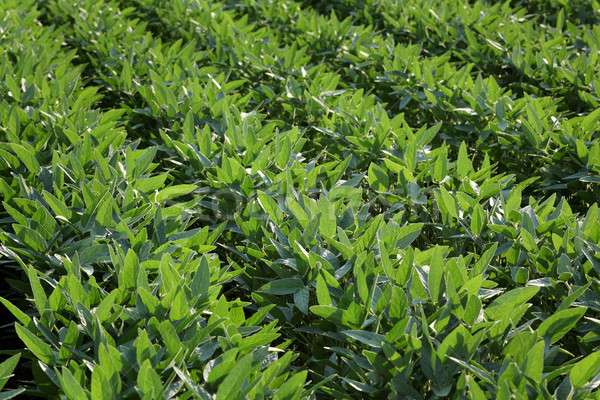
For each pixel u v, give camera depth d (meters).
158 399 1.65
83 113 3.46
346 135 3.51
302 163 3.65
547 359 1.92
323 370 2.27
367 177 3.03
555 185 3.33
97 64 4.86
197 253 2.55
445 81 4.22
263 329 2.08
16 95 3.72
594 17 6.03
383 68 4.80
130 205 2.65
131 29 5.43
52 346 2.02
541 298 2.43
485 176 3.06
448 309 1.92
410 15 5.82
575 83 4.21
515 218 2.64
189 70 4.43
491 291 2.14
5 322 3.18
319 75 4.26
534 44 5.11
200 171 3.15
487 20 5.45
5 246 2.37
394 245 2.35
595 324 2.20
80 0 6.04
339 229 2.33
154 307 1.99
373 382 1.91
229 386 1.62
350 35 5.34
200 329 2.03
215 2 6.35
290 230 2.56
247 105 4.09
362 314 2.00
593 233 2.44
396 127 3.54
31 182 2.90
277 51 4.68
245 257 2.61
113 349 1.76
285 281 2.25
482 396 1.60
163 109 3.80
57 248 2.41
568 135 3.30
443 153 2.95
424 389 1.92
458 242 2.73
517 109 3.70
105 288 2.46
